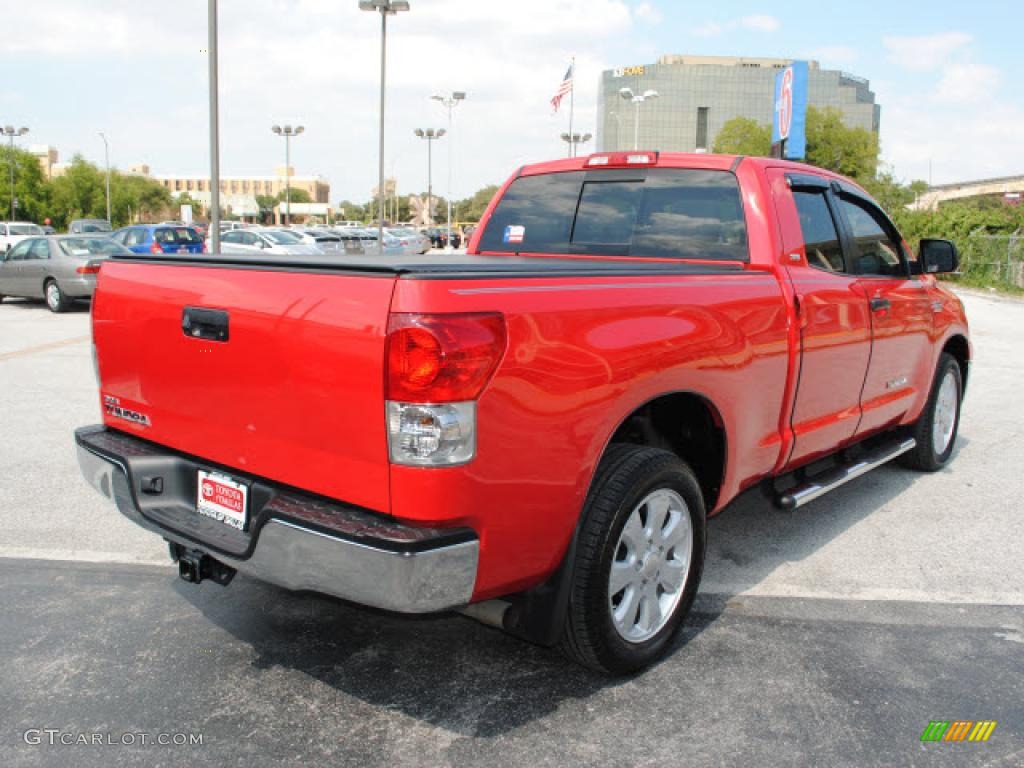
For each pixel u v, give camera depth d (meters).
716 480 3.67
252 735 2.88
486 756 2.78
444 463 2.45
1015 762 2.79
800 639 3.62
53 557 4.42
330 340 2.58
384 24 28.75
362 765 2.73
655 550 3.27
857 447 5.79
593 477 3.00
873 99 113.12
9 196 85.69
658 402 3.54
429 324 2.41
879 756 2.81
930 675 3.34
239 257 3.09
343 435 2.59
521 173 4.90
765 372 3.71
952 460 6.55
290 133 61.59
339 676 3.27
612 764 2.75
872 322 4.59
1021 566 4.48
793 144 30.81
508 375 2.56
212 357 2.96
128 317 3.32
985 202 48.84
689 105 108.69
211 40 14.84
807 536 4.88
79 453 3.52
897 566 4.45
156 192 118.31
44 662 3.35
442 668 3.34
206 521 3.11
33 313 16.66
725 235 4.06
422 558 2.44
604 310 2.90
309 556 2.59
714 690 3.20
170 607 3.86
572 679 3.27
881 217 5.06
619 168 4.48
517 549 2.70
